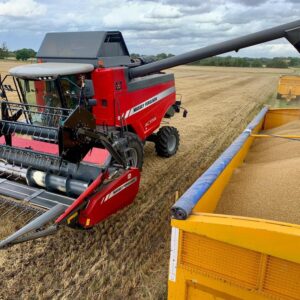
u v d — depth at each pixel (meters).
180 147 8.24
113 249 3.91
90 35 5.44
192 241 2.22
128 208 4.92
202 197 2.51
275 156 4.66
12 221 4.29
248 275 2.07
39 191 4.19
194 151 7.95
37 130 4.45
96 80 5.14
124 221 4.54
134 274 3.51
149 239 4.15
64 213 3.38
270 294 2.02
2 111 4.83
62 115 4.25
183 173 6.46
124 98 5.49
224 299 2.24
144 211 4.85
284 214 2.89
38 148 4.50
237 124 11.24
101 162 4.24
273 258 1.96
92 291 3.25
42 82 4.76
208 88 24.48
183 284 2.37
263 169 4.07
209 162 7.21
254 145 5.61
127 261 3.71
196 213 2.25
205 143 8.70
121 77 5.36
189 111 13.74
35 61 6.11
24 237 3.20
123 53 6.00
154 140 7.14
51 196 4.06
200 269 2.24
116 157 4.29
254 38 4.84
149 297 3.22
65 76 4.66
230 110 14.09
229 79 35.16
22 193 4.14
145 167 6.68
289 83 17.52
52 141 4.51
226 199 3.31
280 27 4.63
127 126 5.75
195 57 5.34
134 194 4.36
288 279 1.94
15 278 3.40
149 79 6.19
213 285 2.23
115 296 3.23
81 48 5.40
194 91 22.05
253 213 3.02
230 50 5.12
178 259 2.31
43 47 5.76
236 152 3.91
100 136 4.12
